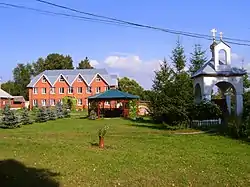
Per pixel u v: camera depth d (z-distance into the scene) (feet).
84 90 283.38
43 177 35.91
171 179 35.53
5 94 301.22
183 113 101.50
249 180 35.42
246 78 144.66
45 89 289.94
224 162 46.42
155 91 108.58
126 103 169.78
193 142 71.77
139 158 49.06
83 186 32.32
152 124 124.67
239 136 80.02
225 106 130.93
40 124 128.67
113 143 69.31
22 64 440.86
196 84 128.88
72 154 52.03
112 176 36.65
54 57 411.95
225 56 125.08
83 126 118.42
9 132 98.84
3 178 35.19
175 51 180.14
